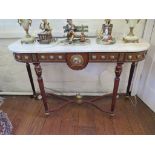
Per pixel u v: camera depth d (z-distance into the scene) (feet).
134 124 5.36
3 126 5.05
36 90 6.88
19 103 6.53
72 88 6.73
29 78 6.29
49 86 6.70
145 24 5.26
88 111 5.99
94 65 6.16
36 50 4.36
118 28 5.43
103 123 5.43
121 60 4.51
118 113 5.85
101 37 4.84
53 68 6.27
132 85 6.48
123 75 6.35
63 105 5.98
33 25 5.47
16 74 6.53
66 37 5.25
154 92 5.70
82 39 4.80
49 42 4.78
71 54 4.45
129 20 4.67
